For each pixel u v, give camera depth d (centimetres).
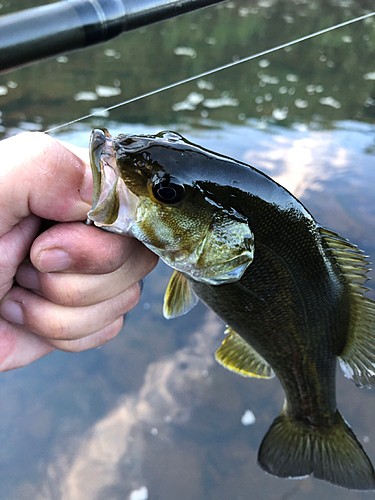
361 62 107
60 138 39
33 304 17
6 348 19
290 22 134
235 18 144
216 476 32
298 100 84
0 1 131
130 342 41
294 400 23
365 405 35
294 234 16
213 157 16
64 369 39
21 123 72
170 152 15
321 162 59
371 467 22
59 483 31
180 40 124
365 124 72
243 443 34
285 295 17
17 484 31
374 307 18
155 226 15
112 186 14
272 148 63
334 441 23
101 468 32
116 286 17
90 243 15
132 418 35
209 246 16
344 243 17
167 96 85
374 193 51
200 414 35
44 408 36
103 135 14
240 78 96
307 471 23
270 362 21
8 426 34
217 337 41
